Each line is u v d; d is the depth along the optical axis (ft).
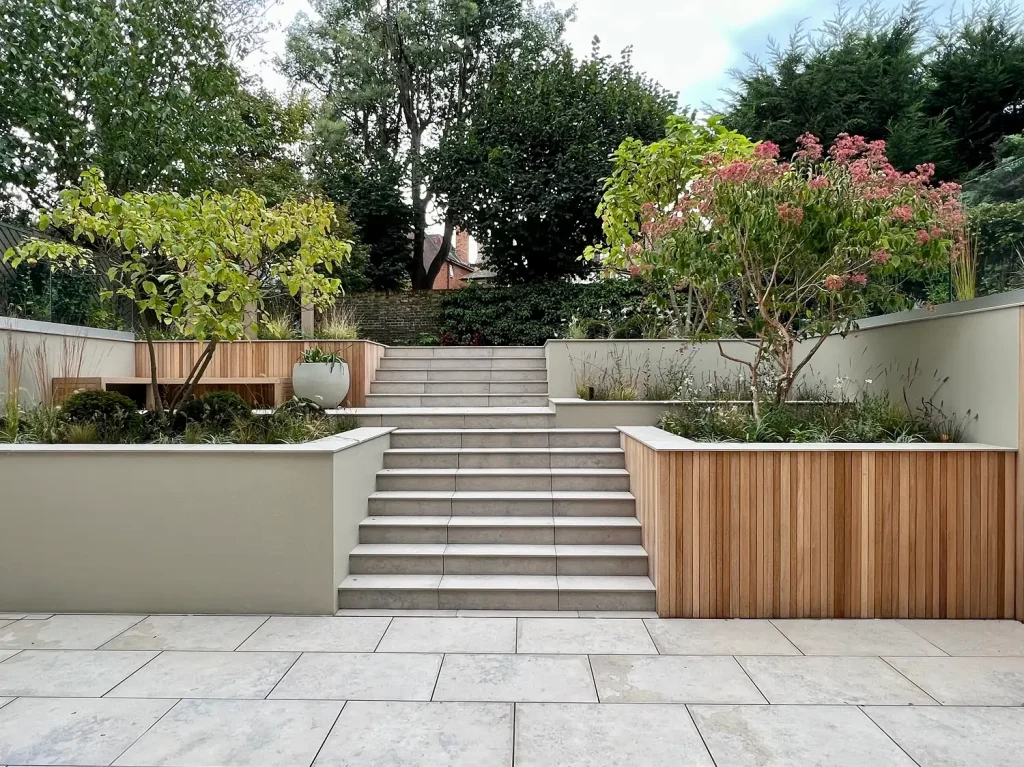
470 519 15.76
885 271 15.72
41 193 31.58
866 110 38.34
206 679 10.28
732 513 13.15
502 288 43.93
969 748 8.28
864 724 8.87
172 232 15.37
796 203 15.19
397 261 57.72
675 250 17.01
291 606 13.33
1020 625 12.73
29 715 9.11
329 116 57.21
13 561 13.53
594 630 12.39
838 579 13.16
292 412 18.44
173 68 32.30
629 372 24.30
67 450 13.44
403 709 9.30
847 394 20.74
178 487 13.44
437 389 26.89
